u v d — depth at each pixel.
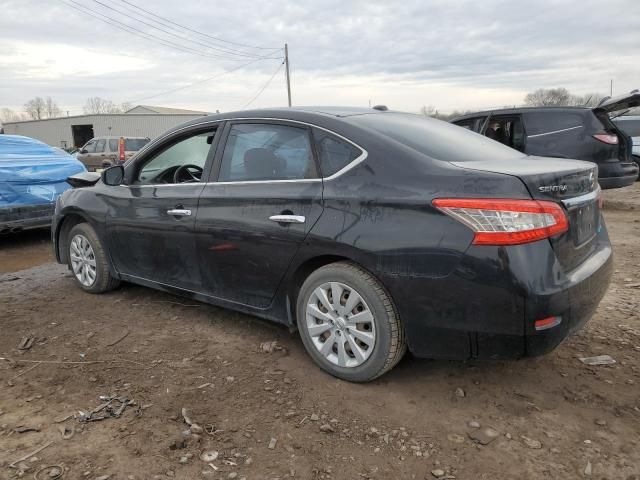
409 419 2.73
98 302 4.57
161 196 3.97
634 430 2.60
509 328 2.54
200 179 3.77
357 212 2.88
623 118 14.45
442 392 2.98
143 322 4.08
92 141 21.44
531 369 3.23
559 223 2.60
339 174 3.03
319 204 3.04
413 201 2.71
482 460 2.41
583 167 2.96
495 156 3.23
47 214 6.93
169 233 3.88
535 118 8.66
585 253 2.93
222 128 3.73
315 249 3.04
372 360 2.93
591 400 2.88
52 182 7.01
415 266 2.68
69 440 2.57
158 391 3.02
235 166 3.57
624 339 3.62
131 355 3.50
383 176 2.86
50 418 2.76
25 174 6.74
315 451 2.49
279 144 3.37
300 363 3.35
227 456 2.45
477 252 2.53
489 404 2.86
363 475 2.33
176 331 3.89
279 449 2.50
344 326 3.04
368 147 2.99
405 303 2.75
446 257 2.59
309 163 3.19
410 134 3.20
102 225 4.48
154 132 49.19
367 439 2.57
